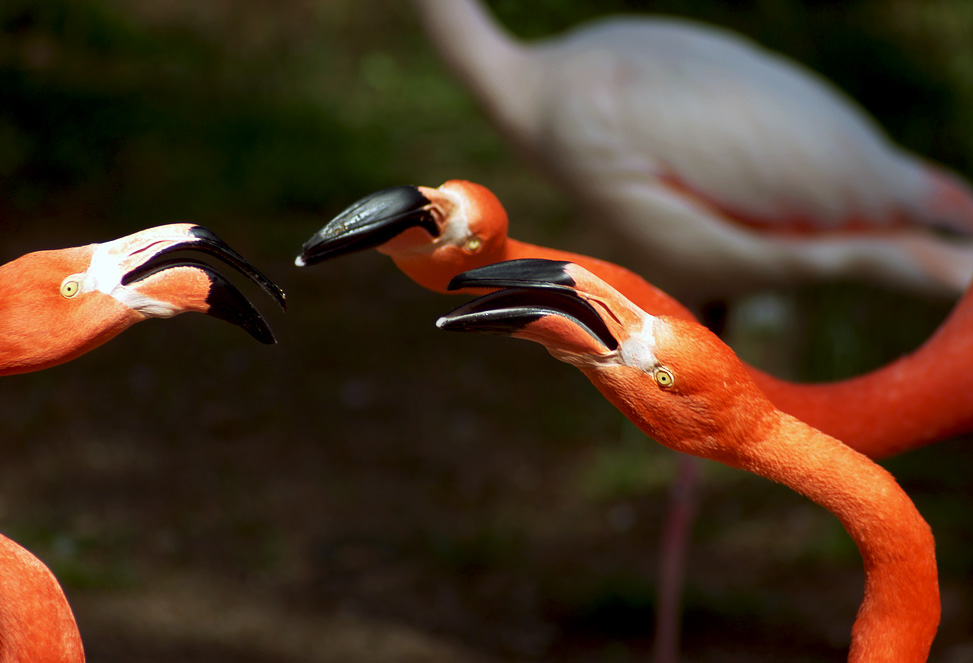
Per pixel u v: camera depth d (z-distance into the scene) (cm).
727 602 682
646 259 655
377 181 1167
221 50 1337
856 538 175
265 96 1273
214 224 1088
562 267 175
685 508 629
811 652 637
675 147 618
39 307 174
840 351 871
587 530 768
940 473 809
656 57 629
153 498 755
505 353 997
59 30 1276
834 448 173
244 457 820
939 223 641
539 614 677
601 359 173
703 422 172
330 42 1384
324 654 613
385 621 658
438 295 1080
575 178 644
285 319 1005
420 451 848
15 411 838
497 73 649
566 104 627
